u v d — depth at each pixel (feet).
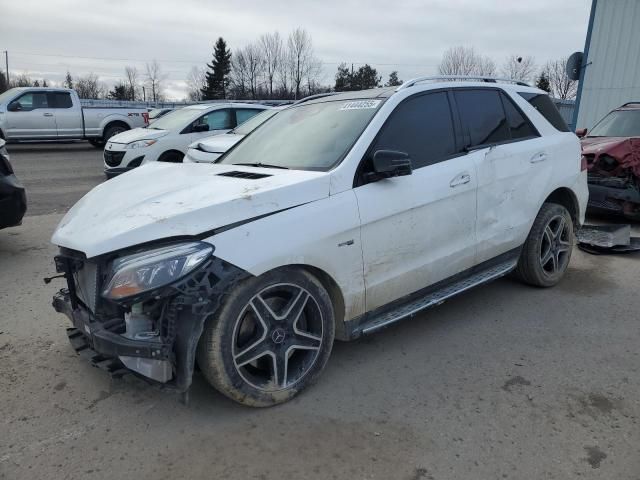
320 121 12.82
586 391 10.55
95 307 9.27
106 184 12.10
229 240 8.89
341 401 10.28
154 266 8.42
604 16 43.93
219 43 269.85
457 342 12.77
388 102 12.02
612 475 8.18
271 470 8.37
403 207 11.27
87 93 287.48
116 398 10.40
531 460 8.54
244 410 9.96
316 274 10.45
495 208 13.67
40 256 19.76
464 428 9.39
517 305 15.02
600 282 16.97
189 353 8.61
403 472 8.30
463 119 13.39
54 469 8.42
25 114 56.34
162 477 8.24
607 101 44.86
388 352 12.28
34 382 11.00
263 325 9.57
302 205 9.86
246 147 13.78
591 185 23.72
